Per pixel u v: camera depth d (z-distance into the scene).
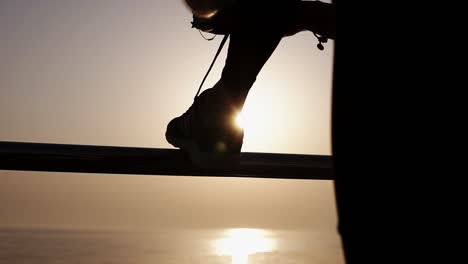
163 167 1.23
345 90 0.67
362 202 0.64
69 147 1.15
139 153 1.20
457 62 0.62
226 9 1.11
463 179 0.60
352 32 0.66
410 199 0.61
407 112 0.62
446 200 0.59
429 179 0.60
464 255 0.58
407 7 0.63
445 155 0.60
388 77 0.63
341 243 0.68
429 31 0.63
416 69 0.63
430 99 0.62
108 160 1.17
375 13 0.65
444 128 0.61
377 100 0.64
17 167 1.16
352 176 0.65
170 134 1.22
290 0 1.06
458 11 0.63
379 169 0.63
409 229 0.60
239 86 1.16
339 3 0.69
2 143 1.11
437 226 0.59
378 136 0.63
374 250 0.62
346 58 0.67
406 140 0.62
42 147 1.13
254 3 1.05
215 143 1.18
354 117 0.65
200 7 1.13
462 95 0.62
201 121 1.17
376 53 0.64
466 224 0.59
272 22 1.06
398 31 0.64
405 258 0.61
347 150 0.66
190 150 1.19
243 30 1.08
